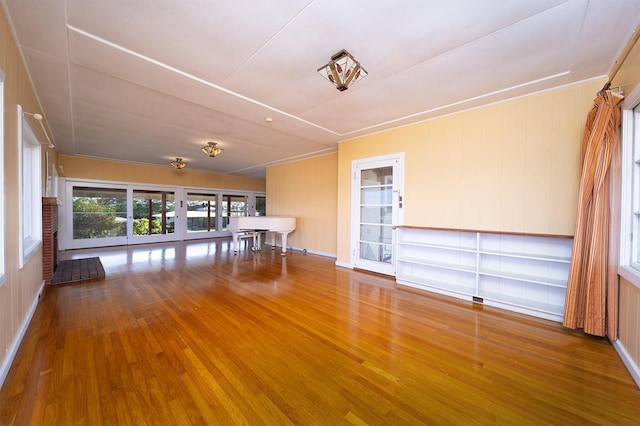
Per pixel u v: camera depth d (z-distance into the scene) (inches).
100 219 294.2
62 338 88.4
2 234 67.8
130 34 82.6
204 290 142.9
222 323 102.1
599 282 90.0
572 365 76.2
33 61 96.3
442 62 97.0
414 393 64.5
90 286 146.8
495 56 92.7
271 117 154.6
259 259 233.5
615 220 86.0
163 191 342.6
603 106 88.0
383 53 91.6
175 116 157.0
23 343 84.7
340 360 78.2
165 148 239.9
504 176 127.2
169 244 319.3
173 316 108.0
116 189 303.7
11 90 78.1
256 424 54.8
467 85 113.7
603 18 73.5
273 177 324.8
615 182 86.4
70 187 272.4
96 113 151.0
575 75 104.3
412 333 95.4
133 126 175.8
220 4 70.2
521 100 122.7
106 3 69.7
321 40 85.3
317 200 269.4
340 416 57.1
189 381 67.7
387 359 79.0
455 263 144.7
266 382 67.9
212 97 128.0
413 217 160.6
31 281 108.4
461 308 119.6
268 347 85.0
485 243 134.0
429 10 71.8
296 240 292.5
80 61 96.8
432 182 152.0
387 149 174.4
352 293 140.0
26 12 72.0
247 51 91.7
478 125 135.3
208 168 352.2
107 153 261.4
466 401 61.8
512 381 69.1
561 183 113.1
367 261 187.5
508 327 100.7
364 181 189.8
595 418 56.8
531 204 120.1
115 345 84.6
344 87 101.5
